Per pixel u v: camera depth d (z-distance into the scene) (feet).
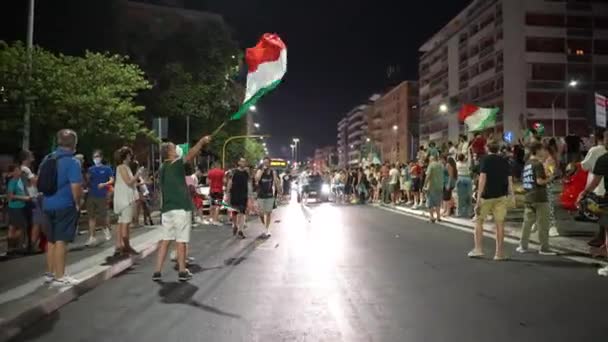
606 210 26.78
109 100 59.67
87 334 18.44
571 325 18.74
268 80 29.09
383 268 29.81
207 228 54.34
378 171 101.86
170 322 19.71
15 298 21.61
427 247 37.73
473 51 243.81
